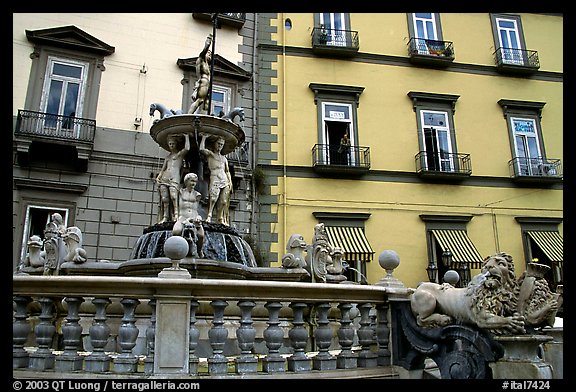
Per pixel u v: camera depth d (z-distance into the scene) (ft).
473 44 63.16
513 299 11.85
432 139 58.75
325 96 56.29
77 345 11.84
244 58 55.11
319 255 21.85
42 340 11.90
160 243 20.34
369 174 54.75
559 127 62.80
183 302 11.59
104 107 47.98
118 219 45.93
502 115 61.46
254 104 53.67
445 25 63.10
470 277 52.44
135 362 11.46
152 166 48.11
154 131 24.21
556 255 54.85
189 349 11.53
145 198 47.21
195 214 21.91
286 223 50.80
